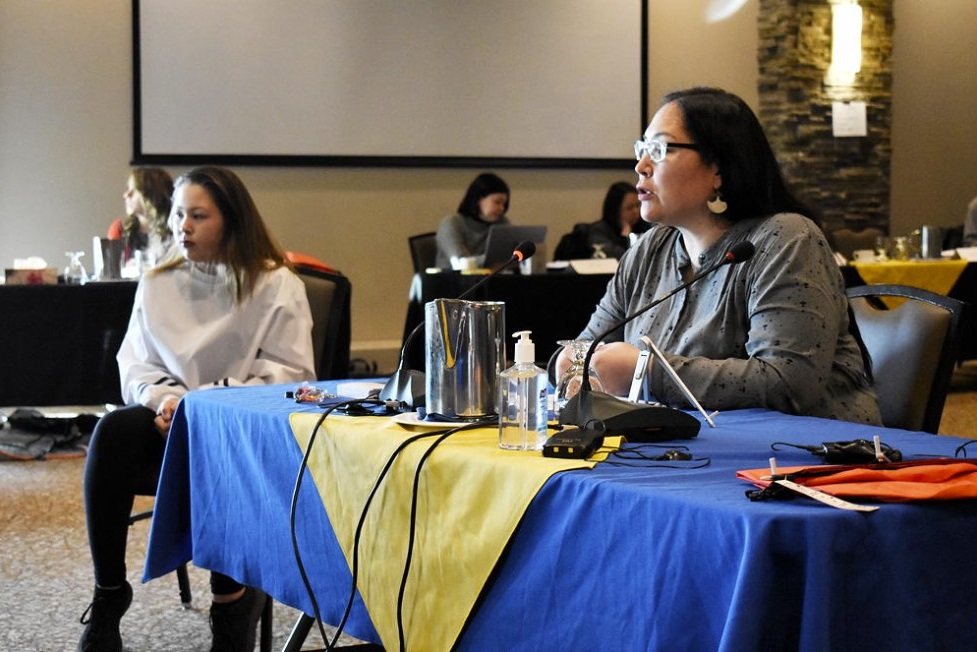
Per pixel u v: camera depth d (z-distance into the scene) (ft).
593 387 6.12
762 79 28.30
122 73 23.15
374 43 24.73
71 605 9.55
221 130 23.72
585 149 26.55
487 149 25.80
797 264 6.31
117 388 15.99
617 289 7.61
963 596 3.83
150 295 9.01
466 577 4.71
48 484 14.29
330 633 8.95
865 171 28.76
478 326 5.66
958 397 20.79
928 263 20.21
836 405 6.42
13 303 15.74
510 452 4.83
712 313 6.64
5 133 22.43
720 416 5.90
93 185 23.04
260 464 6.42
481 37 25.55
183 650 8.51
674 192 6.73
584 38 26.37
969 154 30.63
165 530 7.47
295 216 24.58
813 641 3.50
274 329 8.88
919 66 30.09
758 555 3.51
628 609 3.99
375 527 5.34
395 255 25.43
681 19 27.61
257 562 6.47
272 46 23.97
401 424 5.58
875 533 3.66
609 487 4.11
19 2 22.41
